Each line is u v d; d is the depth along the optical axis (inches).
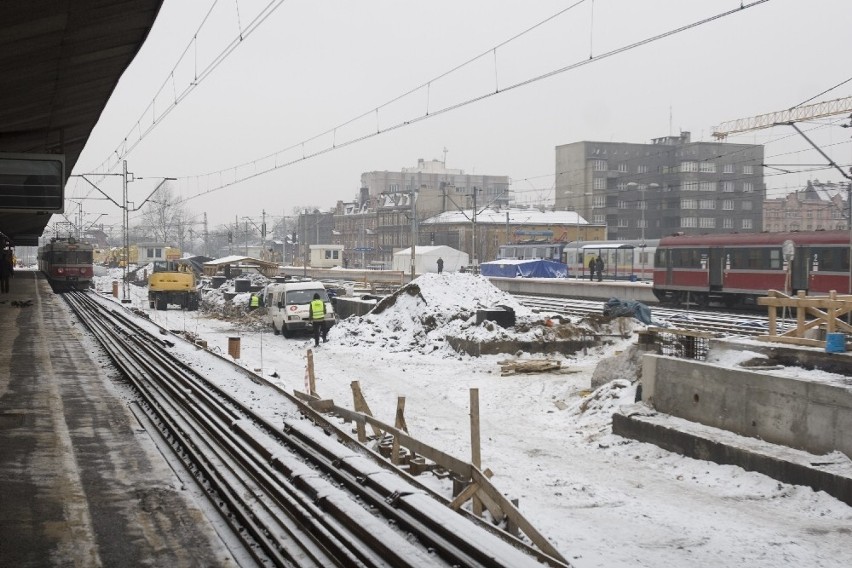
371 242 5118.1
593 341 1096.8
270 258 3742.6
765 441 536.7
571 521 430.3
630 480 517.0
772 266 1421.0
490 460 565.9
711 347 679.7
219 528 326.6
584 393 797.9
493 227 4084.6
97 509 349.1
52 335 1093.8
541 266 2554.1
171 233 6781.5
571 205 4741.6
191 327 1642.5
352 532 318.7
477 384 887.1
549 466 552.4
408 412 746.8
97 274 3996.1
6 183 862.5
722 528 420.2
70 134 1066.1
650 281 2256.4
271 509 339.3
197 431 496.4
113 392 649.6
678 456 565.0
